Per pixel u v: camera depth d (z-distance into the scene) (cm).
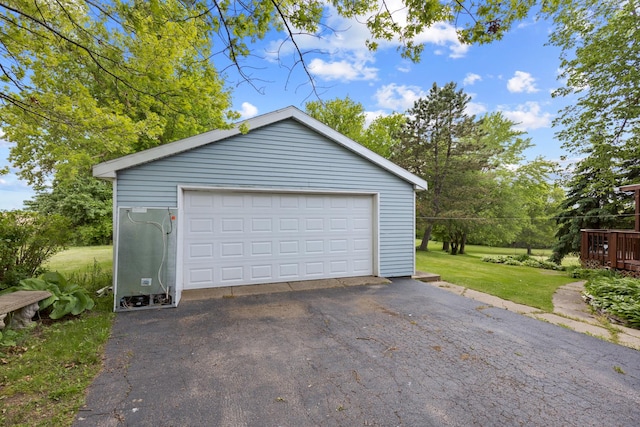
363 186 659
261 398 223
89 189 1675
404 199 698
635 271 713
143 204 491
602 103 908
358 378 253
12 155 666
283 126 591
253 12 245
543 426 194
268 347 314
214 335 346
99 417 198
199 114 700
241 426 193
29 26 341
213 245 554
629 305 417
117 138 436
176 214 461
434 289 582
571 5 855
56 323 371
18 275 470
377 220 672
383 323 389
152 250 445
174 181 511
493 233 1873
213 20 255
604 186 1000
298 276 616
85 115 400
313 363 279
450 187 1684
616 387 241
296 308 450
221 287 557
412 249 703
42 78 389
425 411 209
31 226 509
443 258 1312
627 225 1038
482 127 1909
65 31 360
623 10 835
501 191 1841
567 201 1173
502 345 322
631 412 209
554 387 241
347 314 424
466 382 247
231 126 463
